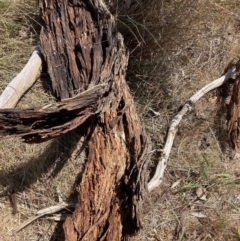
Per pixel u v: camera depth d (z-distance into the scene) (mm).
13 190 2377
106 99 2320
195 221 2420
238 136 2578
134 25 2502
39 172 2406
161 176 2396
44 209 2338
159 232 2385
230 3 2889
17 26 2662
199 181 2506
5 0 2689
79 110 2180
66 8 2562
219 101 2701
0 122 1974
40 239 2324
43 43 2531
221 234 2385
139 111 2580
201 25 2775
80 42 2494
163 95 2639
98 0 2494
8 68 2568
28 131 2043
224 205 2467
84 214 2225
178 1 2631
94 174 2281
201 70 2744
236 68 2684
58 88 2506
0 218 2326
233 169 2551
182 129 2611
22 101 2504
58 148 2439
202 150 2584
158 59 2617
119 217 2225
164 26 2572
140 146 2303
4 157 2412
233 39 2842
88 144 2365
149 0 2564
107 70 2338
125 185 2260
